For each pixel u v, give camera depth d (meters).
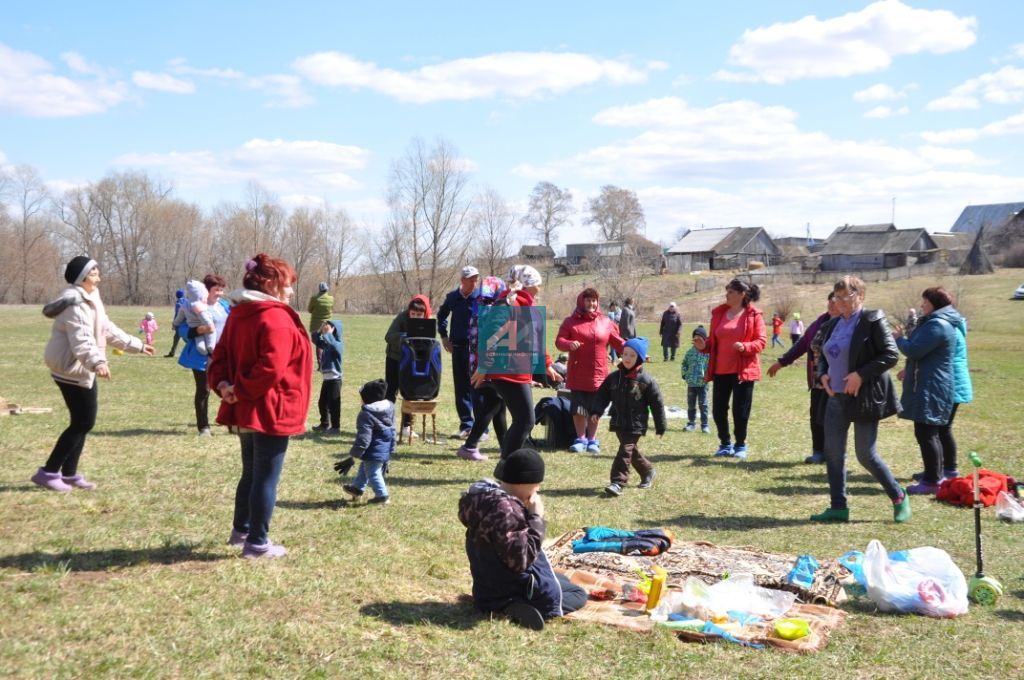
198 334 10.50
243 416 5.49
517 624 4.96
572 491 8.72
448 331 11.68
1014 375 24.28
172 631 4.40
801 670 4.48
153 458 9.07
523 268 8.75
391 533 6.64
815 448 10.73
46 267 79.19
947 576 5.56
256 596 5.00
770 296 66.38
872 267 90.06
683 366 13.43
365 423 7.39
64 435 7.24
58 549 5.62
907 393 9.00
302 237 76.50
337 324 11.70
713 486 9.16
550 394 16.84
